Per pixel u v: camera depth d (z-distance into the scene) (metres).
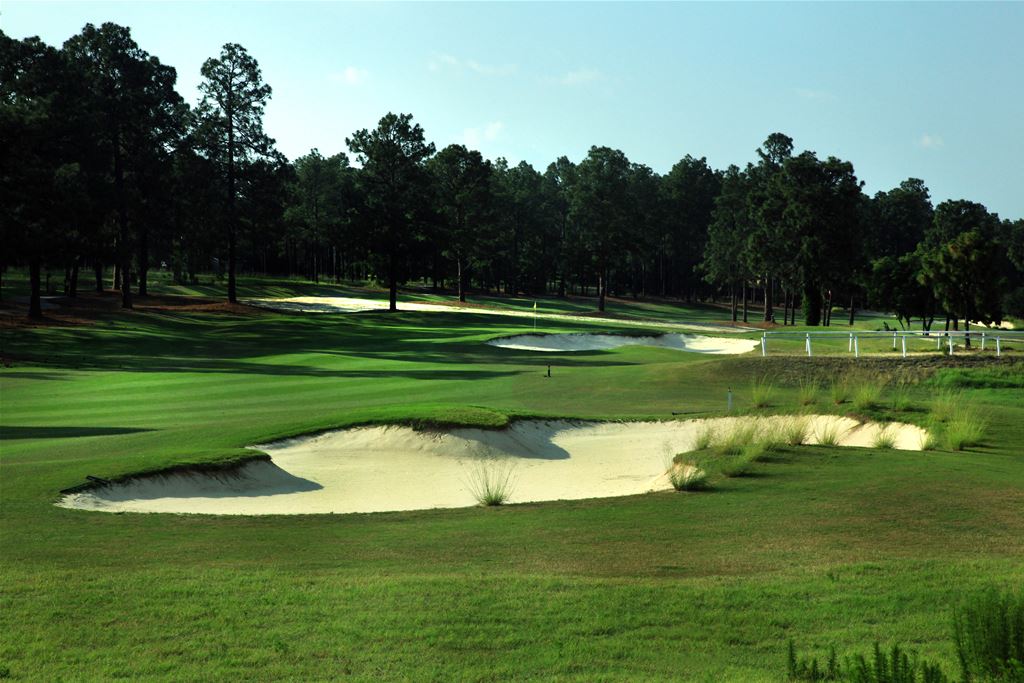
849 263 88.25
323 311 81.31
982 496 13.47
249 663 7.36
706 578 9.62
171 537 12.26
